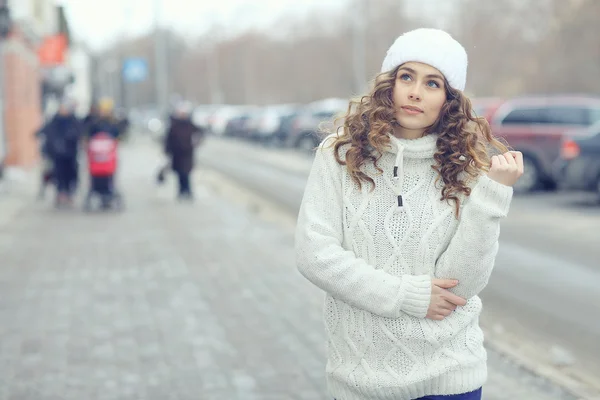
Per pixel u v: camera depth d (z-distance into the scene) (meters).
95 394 5.63
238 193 20.59
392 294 2.80
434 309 2.82
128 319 7.66
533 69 54.84
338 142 2.96
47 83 38.03
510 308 8.18
